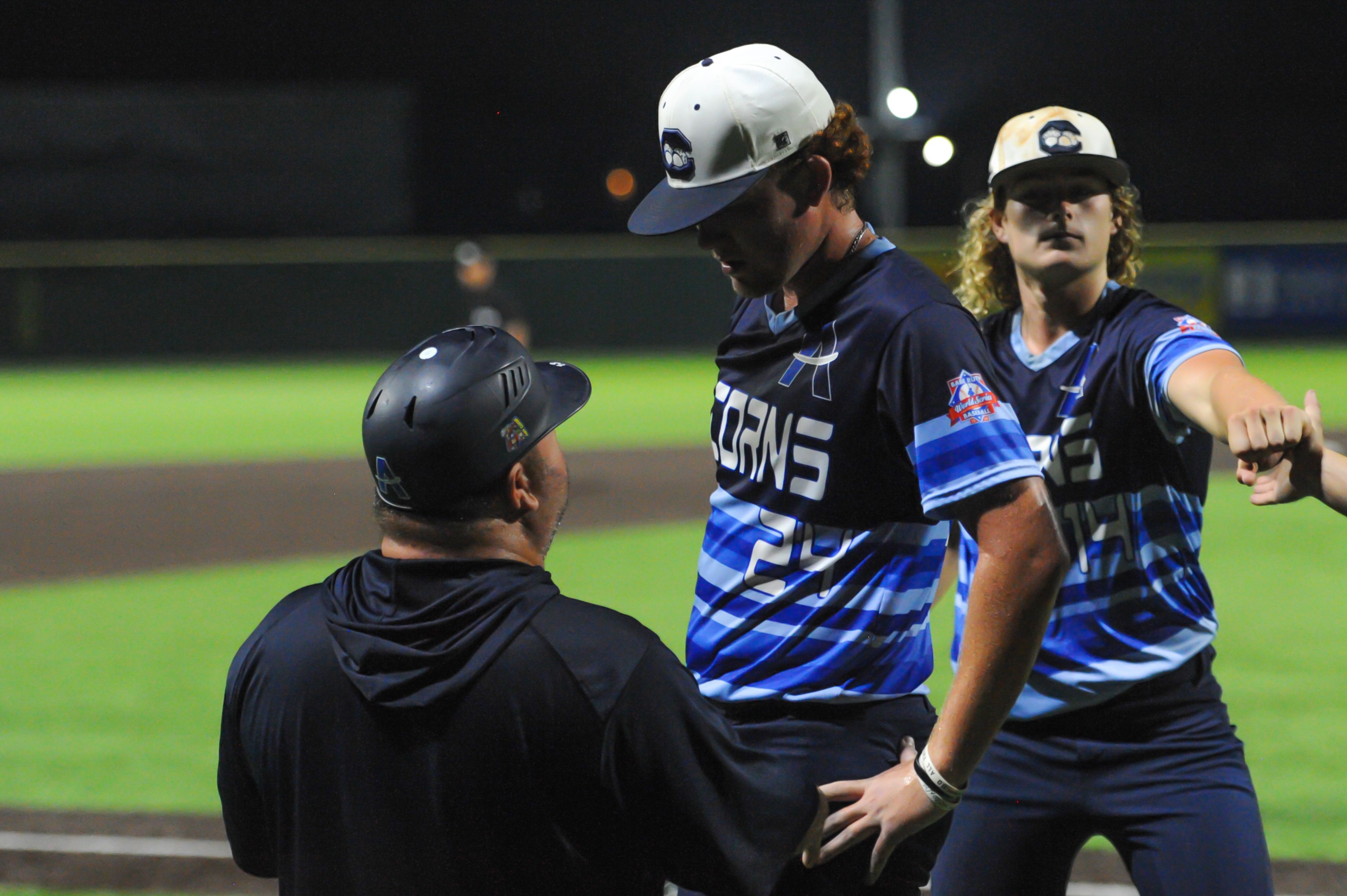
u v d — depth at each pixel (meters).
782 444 9.40
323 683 7.55
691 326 107.94
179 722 23.22
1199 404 10.23
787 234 9.09
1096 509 11.27
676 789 7.41
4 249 109.56
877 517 9.30
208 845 17.58
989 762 11.59
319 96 132.00
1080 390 11.27
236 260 107.50
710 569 9.93
